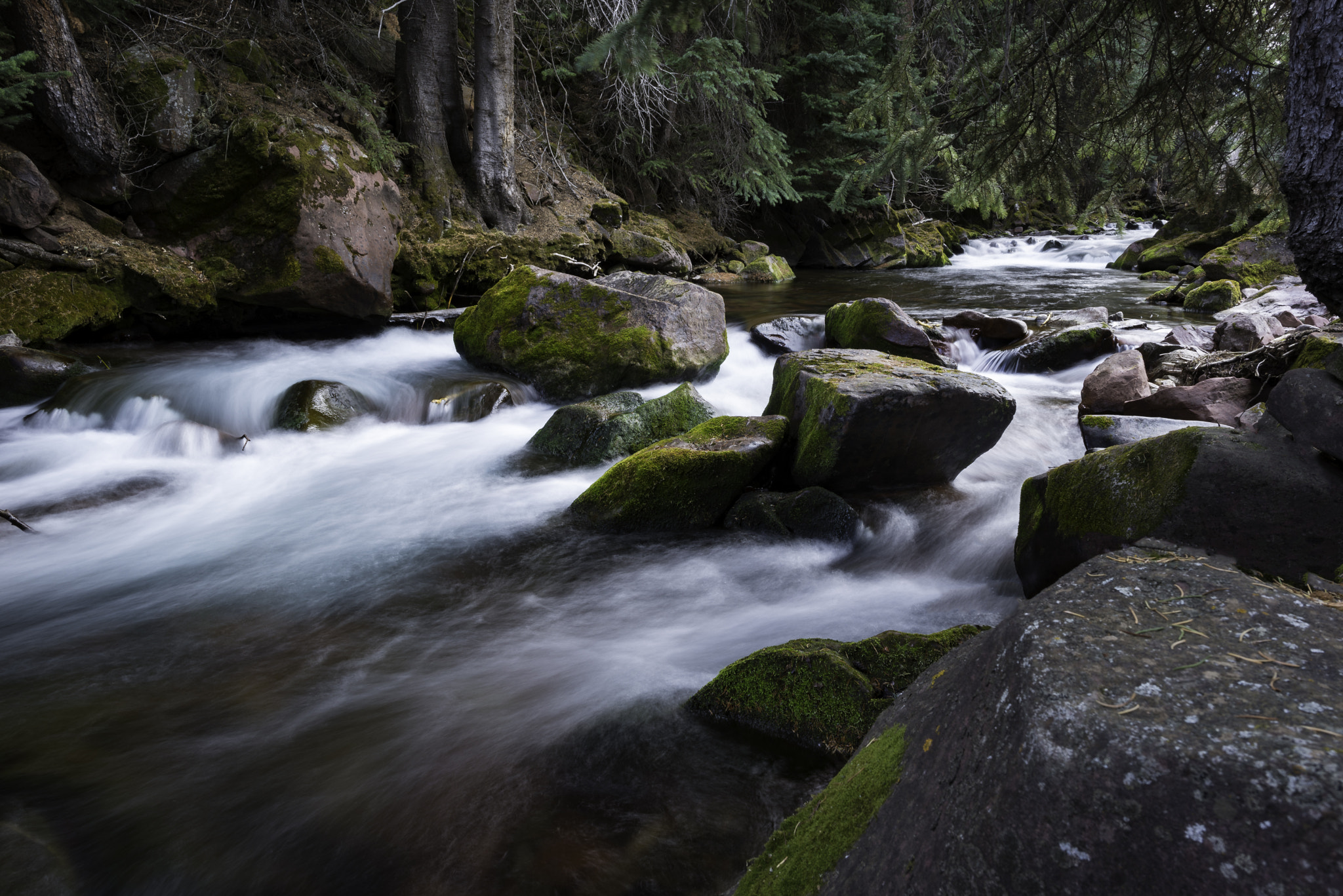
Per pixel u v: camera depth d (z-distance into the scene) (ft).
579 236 45.34
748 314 41.14
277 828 7.92
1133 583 5.22
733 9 16.01
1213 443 9.20
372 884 7.22
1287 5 14.44
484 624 12.44
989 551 14.75
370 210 33.55
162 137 29.71
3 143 27.02
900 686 8.70
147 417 23.22
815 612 12.64
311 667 11.12
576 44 53.62
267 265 30.89
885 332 25.17
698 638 11.85
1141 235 76.54
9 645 11.71
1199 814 3.45
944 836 4.16
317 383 23.44
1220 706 3.87
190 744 9.30
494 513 17.17
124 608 12.97
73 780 8.62
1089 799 3.69
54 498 17.88
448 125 41.98
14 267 26.86
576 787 8.45
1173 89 16.65
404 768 8.84
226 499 18.25
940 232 81.25
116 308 28.45
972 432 17.07
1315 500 8.43
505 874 7.27
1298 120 8.80
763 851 5.92
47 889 6.98
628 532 16.01
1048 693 4.14
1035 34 17.15
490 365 26.48
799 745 8.82
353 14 44.19
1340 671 4.08
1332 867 3.12
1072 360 27.58
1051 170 19.13
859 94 56.80
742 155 56.29
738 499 16.66
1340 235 8.60
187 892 7.19
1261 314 25.29
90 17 30.91
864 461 16.48
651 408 20.36
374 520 16.89
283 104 34.63
